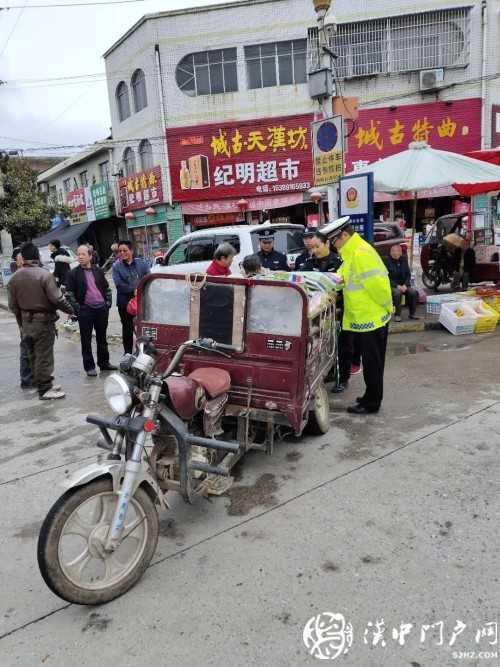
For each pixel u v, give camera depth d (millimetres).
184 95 19047
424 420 4410
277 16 18203
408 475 3506
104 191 23938
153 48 18906
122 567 2582
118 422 2615
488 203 12453
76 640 2277
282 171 18844
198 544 2908
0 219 20969
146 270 6859
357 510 3135
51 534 2305
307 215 19859
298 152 18672
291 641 2195
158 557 2812
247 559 2748
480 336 7367
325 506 3205
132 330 6910
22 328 5773
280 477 3611
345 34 18344
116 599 2514
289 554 2766
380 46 18406
